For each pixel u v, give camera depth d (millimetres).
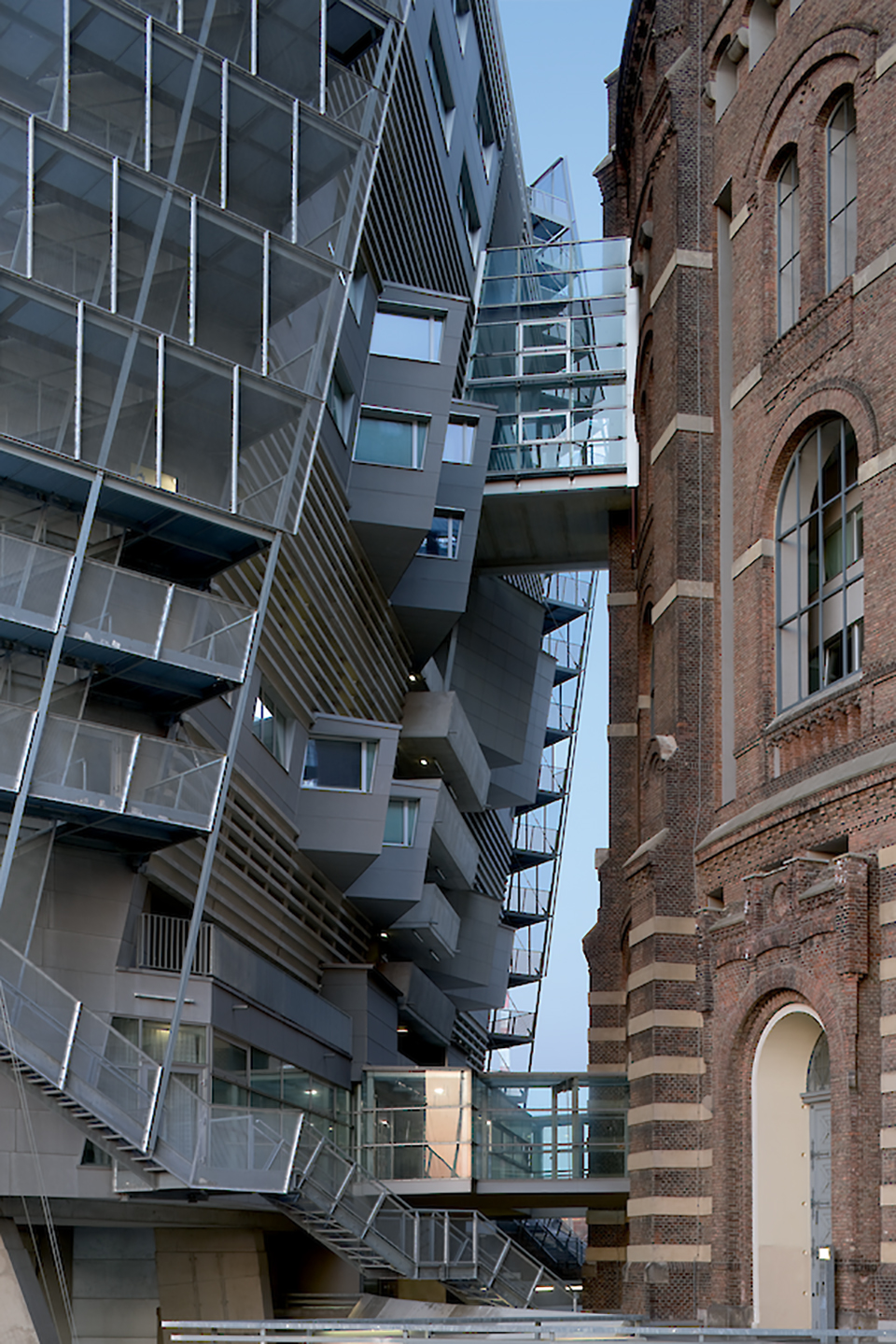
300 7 25438
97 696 25312
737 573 26422
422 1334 17859
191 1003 26469
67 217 22422
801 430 24844
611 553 40469
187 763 23547
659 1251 26469
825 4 24906
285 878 34125
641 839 34500
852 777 21156
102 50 22922
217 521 24156
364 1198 27875
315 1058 34688
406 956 47656
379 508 37344
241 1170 24422
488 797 58750
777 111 26578
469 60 45781
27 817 23656
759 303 26797
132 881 25688
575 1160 32938
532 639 53188
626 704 37094
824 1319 20219
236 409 24203
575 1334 18266
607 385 40969
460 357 42281
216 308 24172
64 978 24641
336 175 26078
